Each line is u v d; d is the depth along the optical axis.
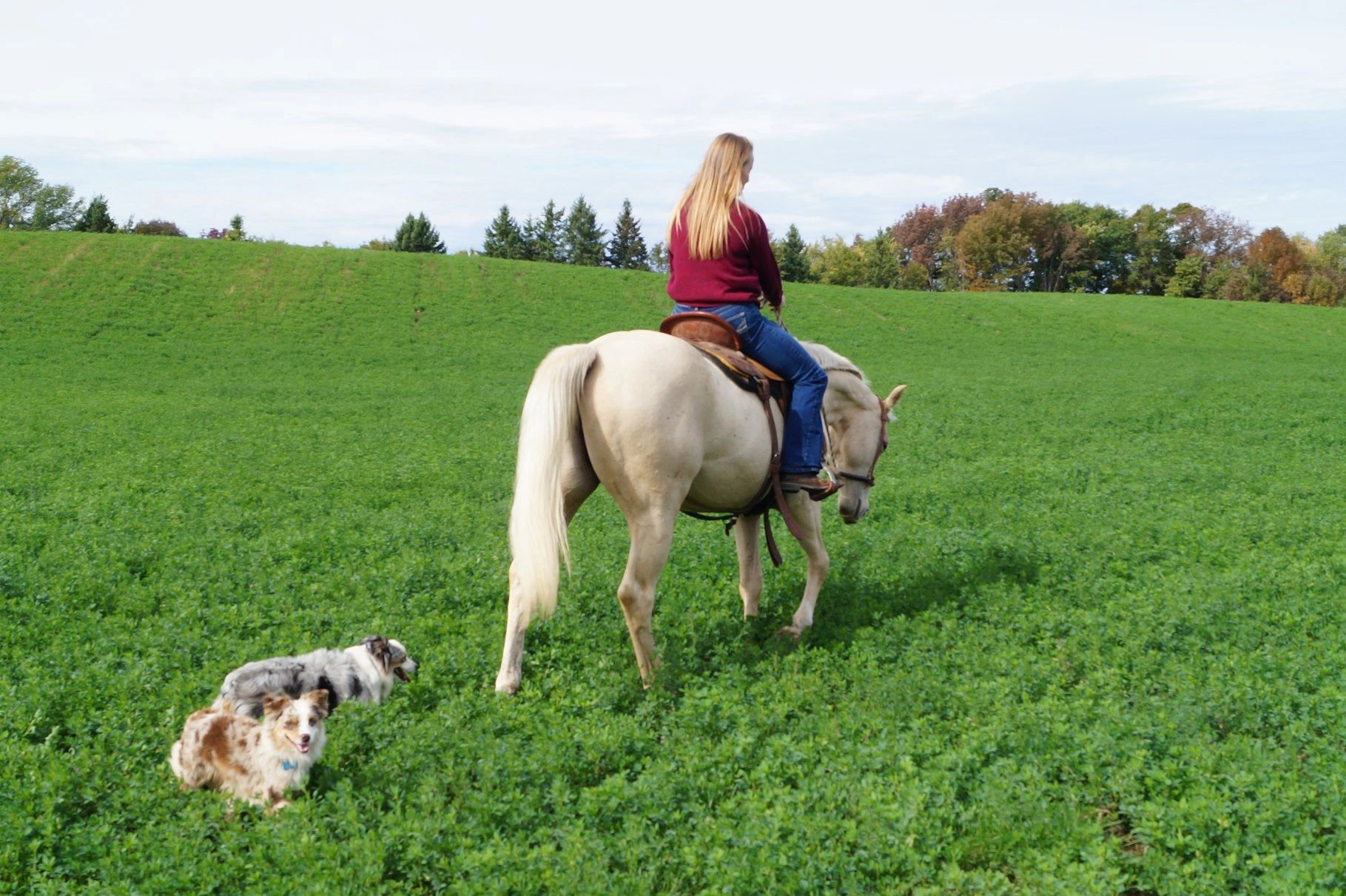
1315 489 15.27
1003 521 12.56
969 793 5.32
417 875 4.64
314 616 8.27
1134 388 37.66
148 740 5.91
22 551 10.52
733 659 7.50
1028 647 7.66
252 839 4.91
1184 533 11.57
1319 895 4.33
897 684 6.65
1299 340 66.44
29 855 4.76
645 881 4.50
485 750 5.61
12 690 6.38
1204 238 130.62
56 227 123.62
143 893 4.46
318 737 5.37
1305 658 7.20
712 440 7.07
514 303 62.47
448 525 12.26
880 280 114.06
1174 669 7.04
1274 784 5.20
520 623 6.84
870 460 9.18
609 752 5.75
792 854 4.61
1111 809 5.42
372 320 56.81
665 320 7.77
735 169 7.51
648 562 6.78
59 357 44.81
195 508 13.29
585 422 6.74
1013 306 71.69
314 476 16.44
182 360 46.22
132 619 8.29
